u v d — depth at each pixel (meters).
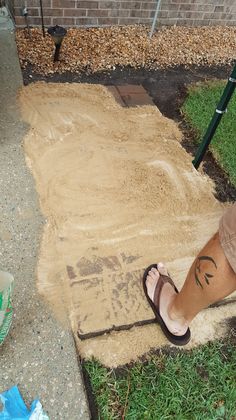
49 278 1.82
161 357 1.68
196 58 3.55
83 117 2.71
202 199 2.34
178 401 1.55
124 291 1.84
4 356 1.55
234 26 3.98
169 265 1.99
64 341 1.63
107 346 1.68
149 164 2.48
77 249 1.96
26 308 1.70
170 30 3.76
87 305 1.76
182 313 1.56
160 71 3.33
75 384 1.52
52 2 3.21
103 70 3.20
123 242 2.03
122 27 3.62
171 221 2.19
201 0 3.61
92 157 2.44
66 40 3.33
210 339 1.77
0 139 2.42
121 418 1.49
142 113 2.86
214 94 3.16
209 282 1.26
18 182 2.20
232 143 2.74
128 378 1.59
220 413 1.55
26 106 2.69
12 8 3.23
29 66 3.06
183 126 2.85
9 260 1.85
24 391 1.47
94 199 2.20
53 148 2.44
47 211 2.08
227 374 1.66
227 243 1.17
